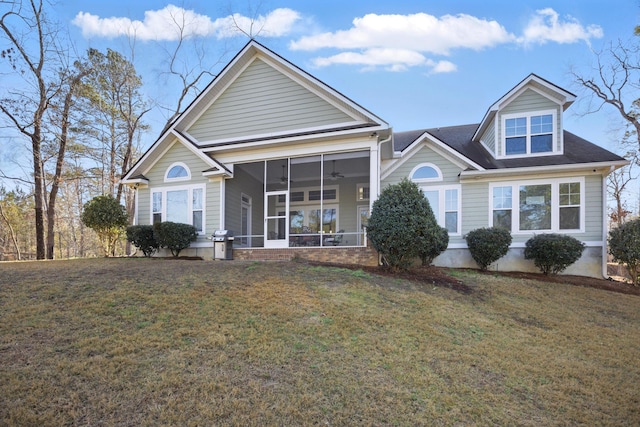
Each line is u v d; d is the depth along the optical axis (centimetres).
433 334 582
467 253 1291
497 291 903
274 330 524
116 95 2297
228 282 730
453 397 412
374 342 526
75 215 3158
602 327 716
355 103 1166
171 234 1193
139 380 375
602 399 446
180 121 1352
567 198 1236
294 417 346
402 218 922
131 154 2473
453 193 1331
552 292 938
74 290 630
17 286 638
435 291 833
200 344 461
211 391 370
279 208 1514
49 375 369
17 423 303
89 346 432
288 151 1244
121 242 2577
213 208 1282
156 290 652
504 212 1285
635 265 1102
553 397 441
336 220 1659
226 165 1314
